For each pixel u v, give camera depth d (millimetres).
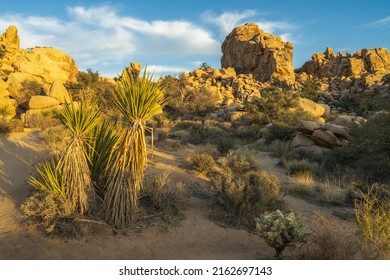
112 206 6492
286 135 21734
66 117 6668
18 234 6223
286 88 76375
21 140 16281
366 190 9789
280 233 5184
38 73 48750
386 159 11266
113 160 6773
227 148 15836
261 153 18438
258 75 94750
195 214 7449
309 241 5680
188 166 11633
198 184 9664
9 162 11617
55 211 6312
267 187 7754
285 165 14375
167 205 7289
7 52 60312
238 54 113250
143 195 7363
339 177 12180
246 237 6625
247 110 34500
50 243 5863
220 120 39156
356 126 14430
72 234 6078
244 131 26797
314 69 101875
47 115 24250
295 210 8555
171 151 15508
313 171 13375
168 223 6781
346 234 5121
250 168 12852
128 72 6473
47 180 6957
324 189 10477
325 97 69750
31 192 8367
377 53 93812
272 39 101125
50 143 14070
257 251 5836
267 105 31812
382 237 5195
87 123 6633
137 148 6406
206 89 57000
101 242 5941
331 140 17359
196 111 48688
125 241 6035
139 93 6254
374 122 12414
